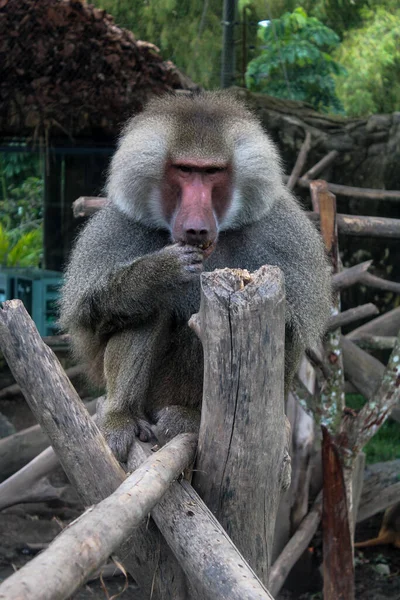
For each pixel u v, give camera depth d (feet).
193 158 10.23
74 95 25.91
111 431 9.91
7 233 39.34
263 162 10.56
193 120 10.44
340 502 15.07
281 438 7.91
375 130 28.19
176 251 9.68
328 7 36.17
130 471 9.27
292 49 32.96
